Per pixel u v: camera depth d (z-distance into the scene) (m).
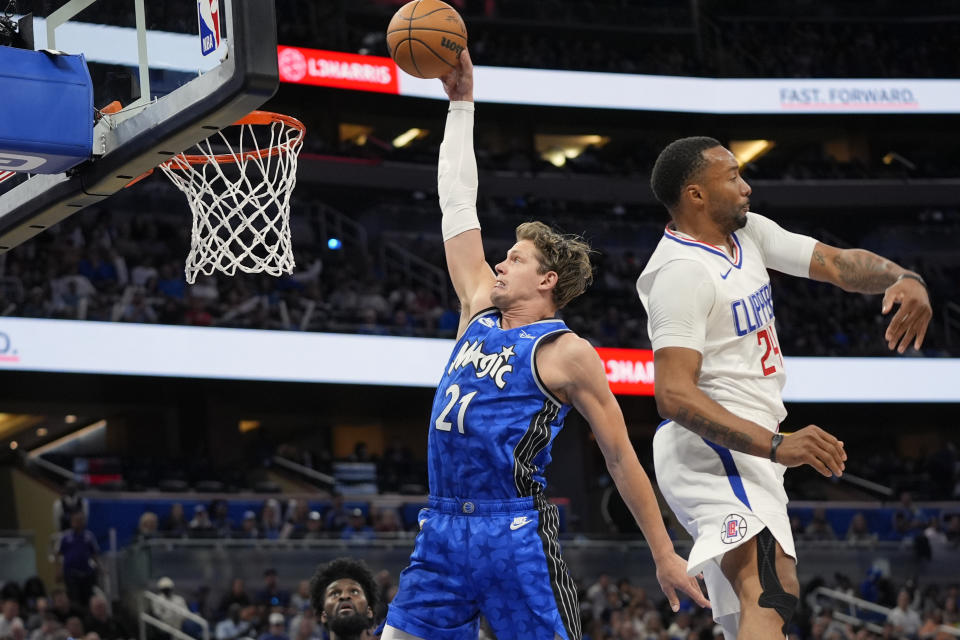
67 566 12.40
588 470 21.00
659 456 2.98
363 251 21.03
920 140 25.91
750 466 2.82
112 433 20.16
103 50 3.64
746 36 26.06
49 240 17.80
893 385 20.44
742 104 23.56
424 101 22.56
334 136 22.53
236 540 12.37
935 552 15.23
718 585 2.88
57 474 16.52
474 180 3.20
